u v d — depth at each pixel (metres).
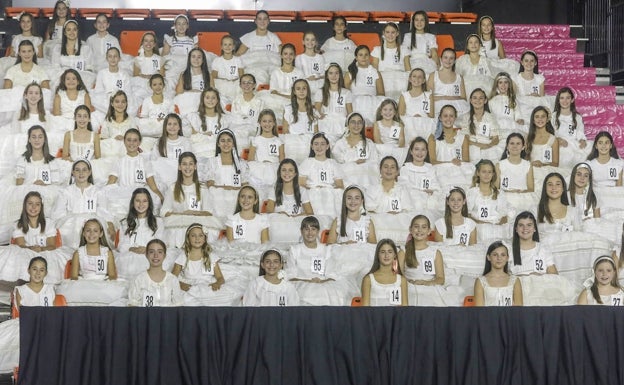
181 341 7.13
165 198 10.81
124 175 11.13
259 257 10.02
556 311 7.31
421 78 12.52
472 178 11.38
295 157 11.80
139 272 9.95
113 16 14.96
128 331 7.14
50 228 10.24
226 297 9.54
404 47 13.68
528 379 7.29
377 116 12.10
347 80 13.08
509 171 11.31
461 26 15.14
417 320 7.27
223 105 12.70
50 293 9.38
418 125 12.16
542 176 11.51
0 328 8.78
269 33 14.27
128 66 13.59
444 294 9.52
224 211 10.96
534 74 13.47
